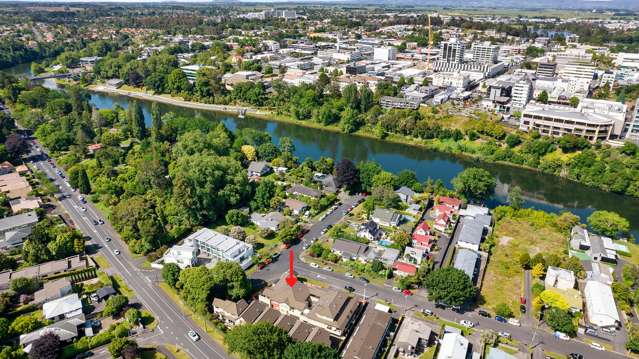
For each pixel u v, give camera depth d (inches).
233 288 5457.7
